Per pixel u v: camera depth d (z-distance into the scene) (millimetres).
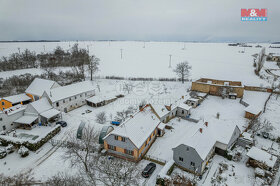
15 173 29266
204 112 54781
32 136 40094
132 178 28219
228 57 154875
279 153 36000
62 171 30203
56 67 111000
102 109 56188
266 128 42438
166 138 41875
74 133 41781
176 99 55312
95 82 84625
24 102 57656
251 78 90938
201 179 29938
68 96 54000
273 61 131625
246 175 30500
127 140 33469
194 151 29922
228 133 36156
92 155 34750
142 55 162750
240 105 59844
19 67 107750
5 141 36312
